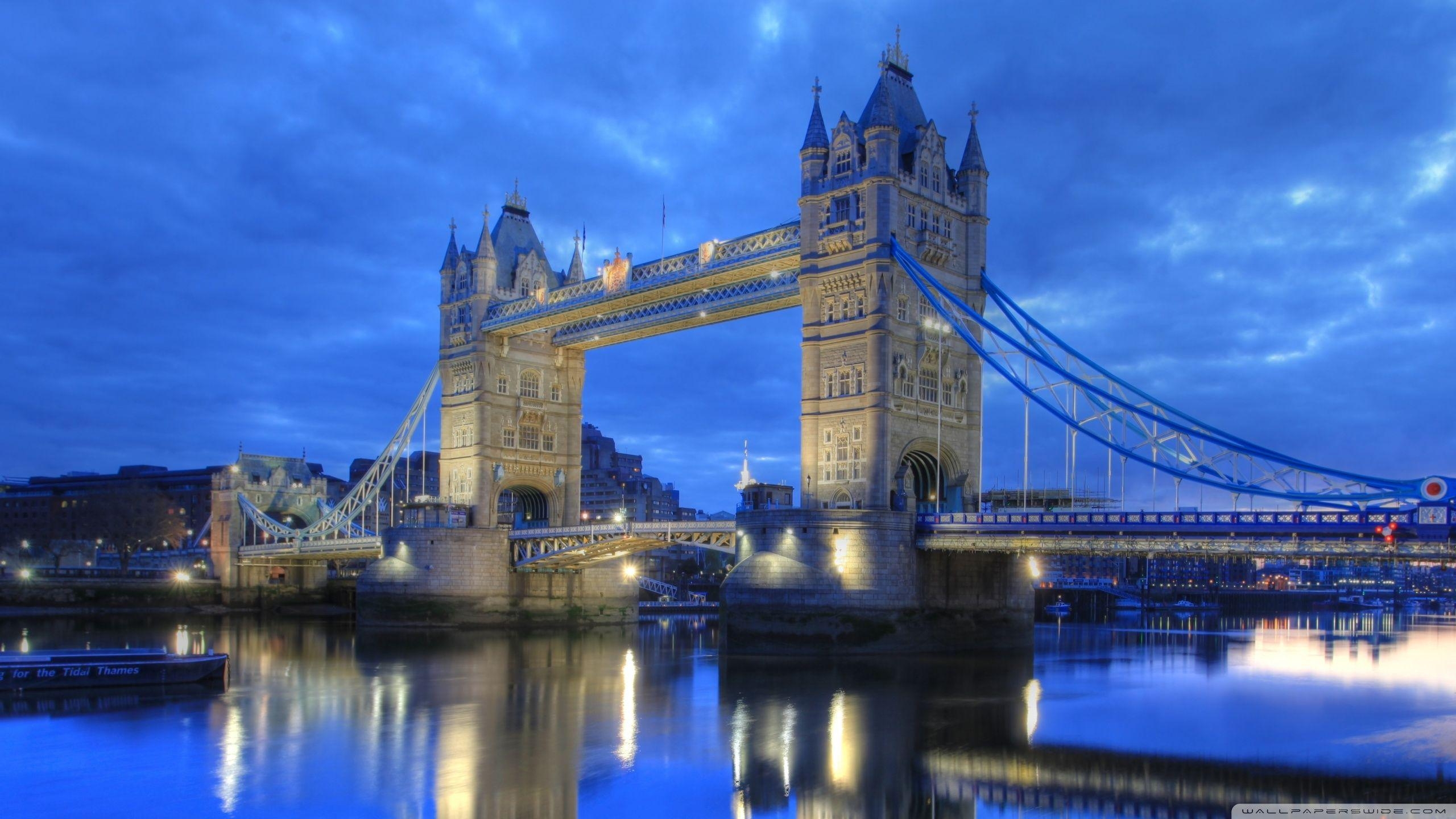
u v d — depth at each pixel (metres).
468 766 44.44
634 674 73.75
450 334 126.62
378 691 65.31
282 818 37.06
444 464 126.06
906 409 85.50
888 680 68.75
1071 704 60.16
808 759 46.03
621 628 125.81
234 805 38.62
